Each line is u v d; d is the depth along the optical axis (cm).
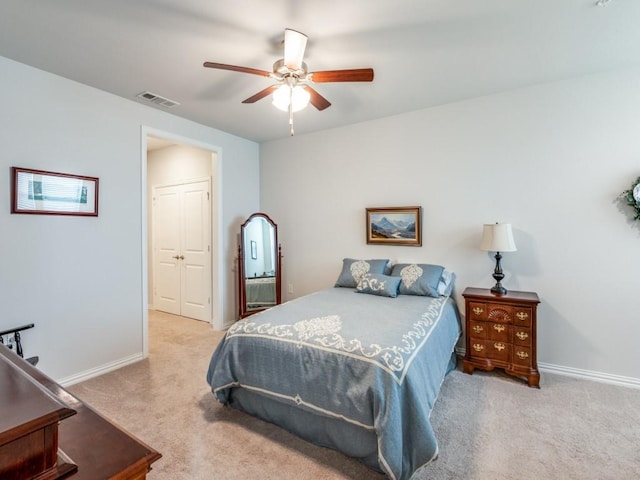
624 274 260
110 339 294
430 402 177
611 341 264
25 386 62
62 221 263
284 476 166
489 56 238
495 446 186
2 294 231
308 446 189
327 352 184
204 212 449
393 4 182
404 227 353
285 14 190
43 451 54
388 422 153
